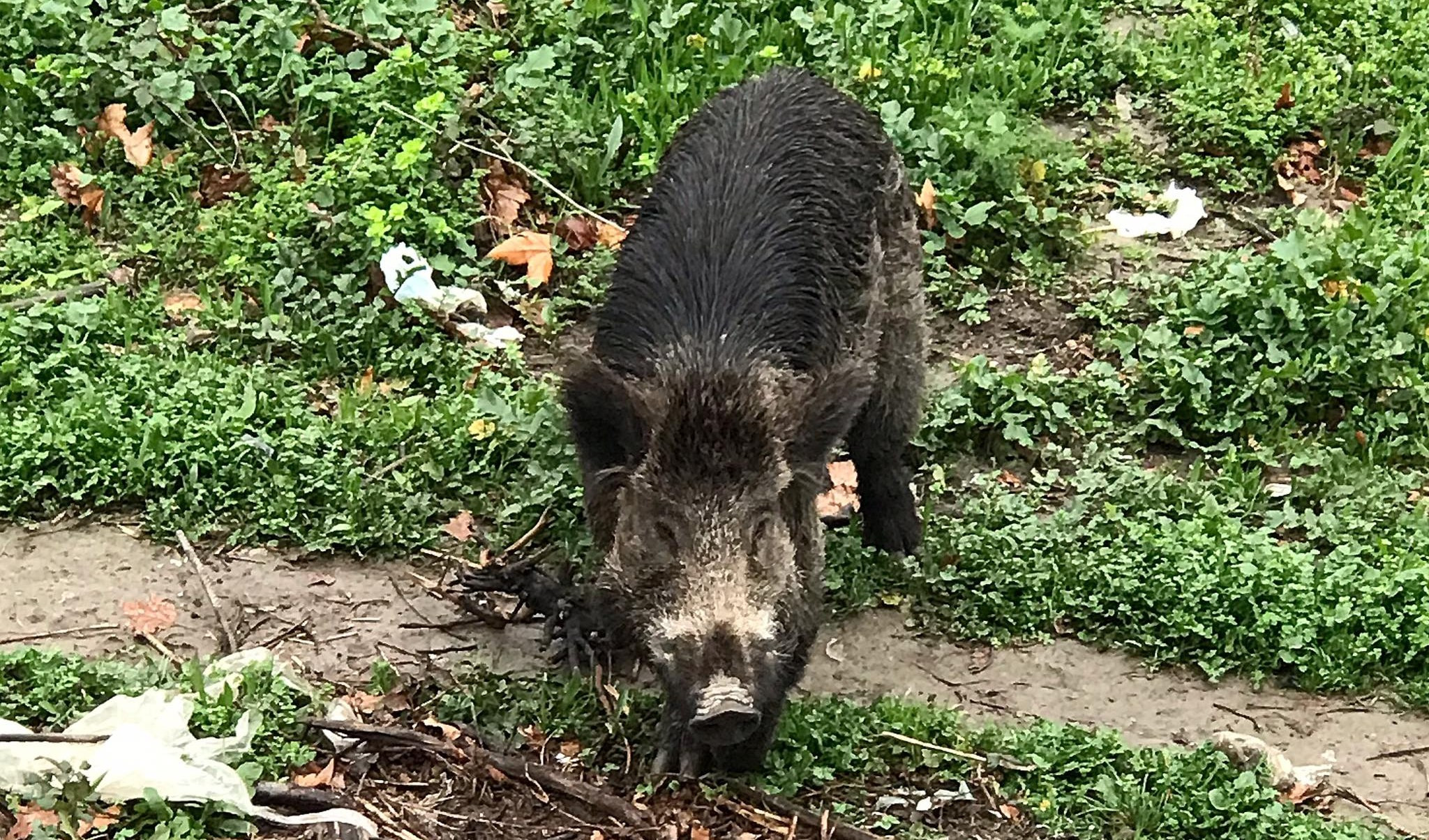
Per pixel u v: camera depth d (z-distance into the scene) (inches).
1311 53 163.2
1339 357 130.3
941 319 137.5
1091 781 104.7
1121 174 150.8
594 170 142.3
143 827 96.0
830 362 106.3
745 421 96.4
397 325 128.8
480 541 116.4
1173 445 129.8
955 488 125.0
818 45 153.2
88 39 142.1
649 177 143.2
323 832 97.3
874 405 115.5
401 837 98.3
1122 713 110.9
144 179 136.7
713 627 94.7
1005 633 114.6
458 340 130.3
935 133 144.5
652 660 97.7
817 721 105.9
